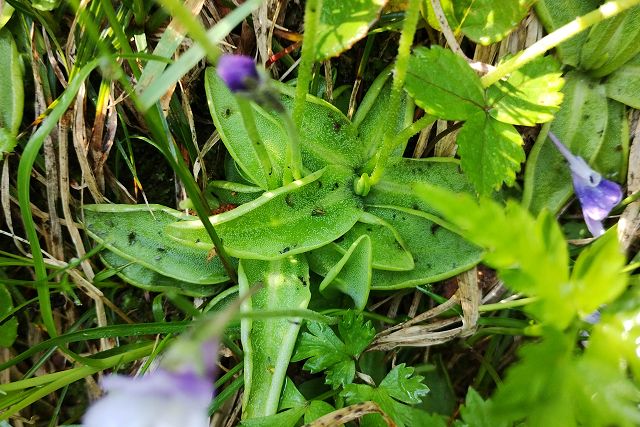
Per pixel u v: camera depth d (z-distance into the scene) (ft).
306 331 0.87
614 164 0.91
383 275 0.88
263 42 0.88
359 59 0.91
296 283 0.86
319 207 0.87
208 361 0.66
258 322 0.85
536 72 0.84
